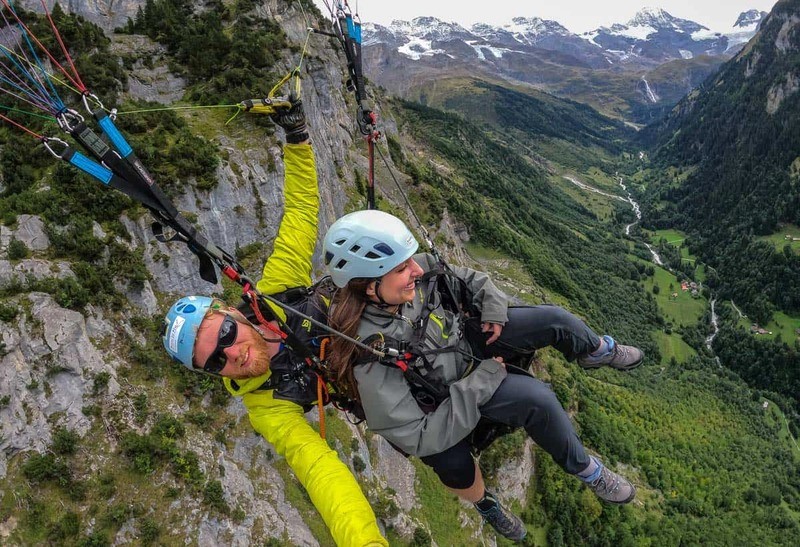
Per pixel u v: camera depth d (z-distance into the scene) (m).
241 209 37.31
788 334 185.50
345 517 3.70
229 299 35.34
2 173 31.19
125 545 24.28
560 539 60.03
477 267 128.12
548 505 63.69
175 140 36.28
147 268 31.97
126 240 31.19
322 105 66.44
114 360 28.25
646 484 91.38
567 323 5.39
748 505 99.50
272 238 39.19
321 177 54.53
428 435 4.26
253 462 31.69
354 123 86.00
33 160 31.58
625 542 68.94
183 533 25.75
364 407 4.40
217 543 26.66
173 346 4.39
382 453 42.78
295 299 5.09
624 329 171.50
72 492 24.12
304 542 30.42
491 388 4.39
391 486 42.06
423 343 4.50
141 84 44.19
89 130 3.80
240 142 39.72
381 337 4.33
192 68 46.81
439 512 45.00
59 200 29.45
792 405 158.88
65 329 26.03
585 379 113.56
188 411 30.00
